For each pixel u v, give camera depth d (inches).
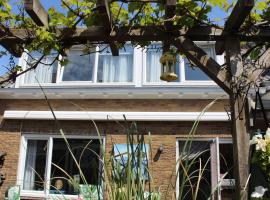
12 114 403.5
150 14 143.3
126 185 91.0
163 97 395.9
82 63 430.3
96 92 401.4
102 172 97.3
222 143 375.6
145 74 415.2
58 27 140.7
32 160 398.9
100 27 137.9
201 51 134.0
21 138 402.3
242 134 124.6
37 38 135.3
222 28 135.6
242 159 122.3
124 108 398.0
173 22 132.3
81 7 138.8
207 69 132.5
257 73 131.6
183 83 406.0
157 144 380.5
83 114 393.4
